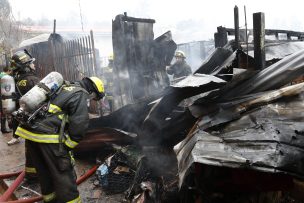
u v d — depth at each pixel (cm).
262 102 270
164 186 340
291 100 263
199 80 305
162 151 380
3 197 312
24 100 285
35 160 313
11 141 588
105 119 428
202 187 270
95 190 388
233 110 277
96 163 448
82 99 297
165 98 329
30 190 394
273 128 235
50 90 292
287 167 206
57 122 292
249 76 313
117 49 558
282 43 466
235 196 264
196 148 238
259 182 246
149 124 356
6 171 460
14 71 457
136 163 371
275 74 299
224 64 362
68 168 300
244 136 239
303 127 232
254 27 344
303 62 293
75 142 298
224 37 496
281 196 272
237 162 214
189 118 346
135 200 327
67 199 299
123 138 429
